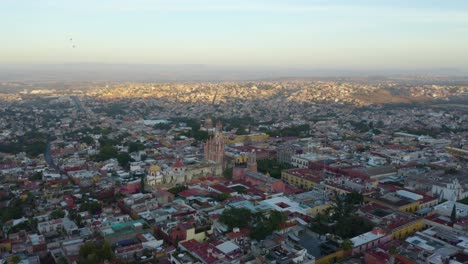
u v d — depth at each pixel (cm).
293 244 19888
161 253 19550
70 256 18788
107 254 18375
